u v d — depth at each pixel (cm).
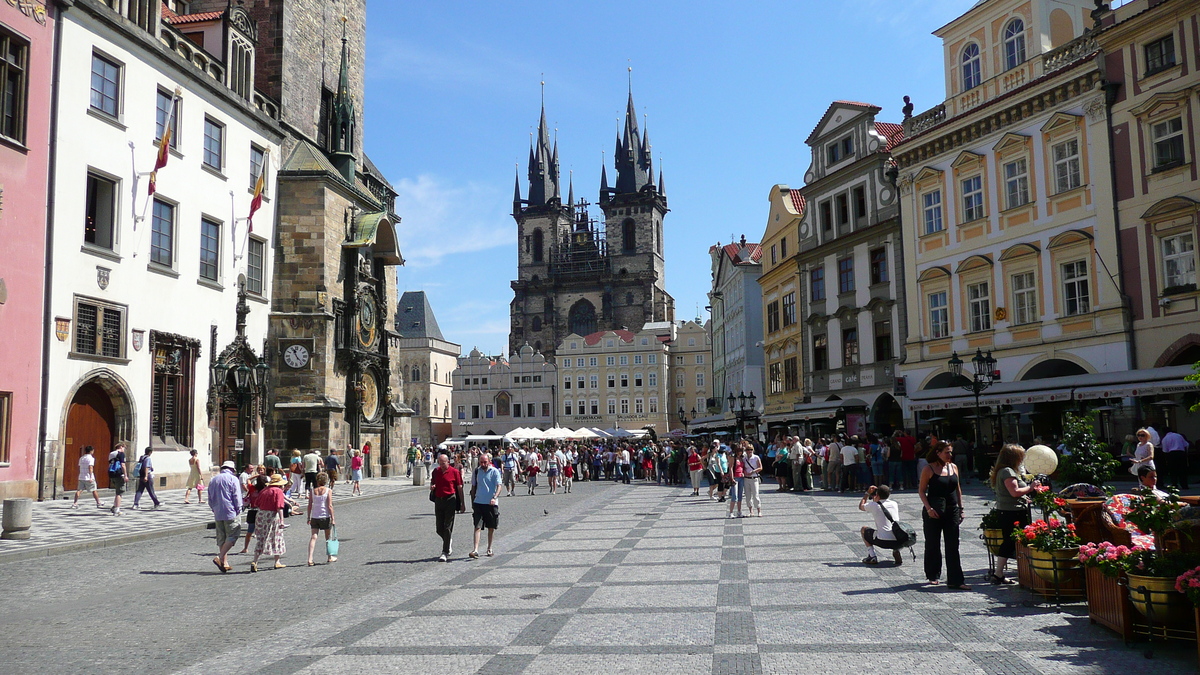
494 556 1759
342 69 5328
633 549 1756
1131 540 990
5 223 2791
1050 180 3456
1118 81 3195
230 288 4122
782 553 1608
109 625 1158
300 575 1598
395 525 2553
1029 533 1114
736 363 7781
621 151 17062
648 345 13800
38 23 2953
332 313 4697
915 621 1007
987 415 3631
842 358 4872
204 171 3934
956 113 3978
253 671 884
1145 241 3088
